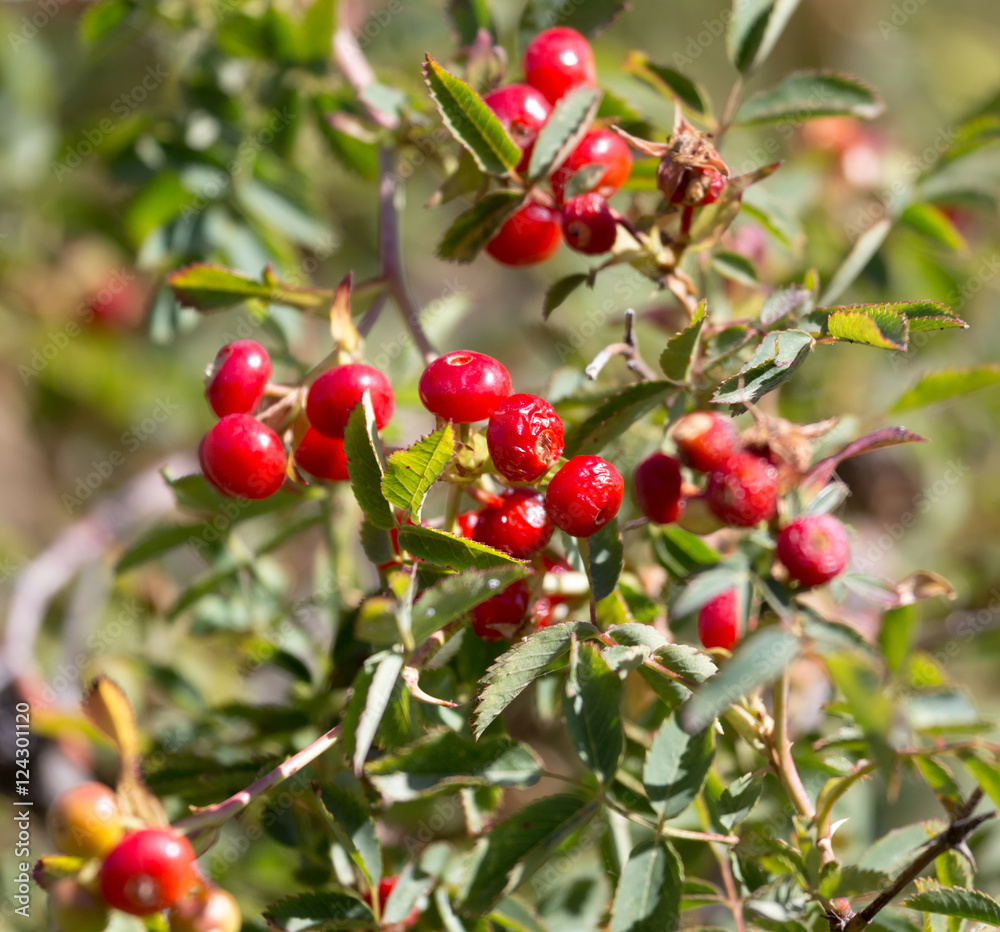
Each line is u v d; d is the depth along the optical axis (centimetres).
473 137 56
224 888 60
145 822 52
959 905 53
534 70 57
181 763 56
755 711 54
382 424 54
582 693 53
